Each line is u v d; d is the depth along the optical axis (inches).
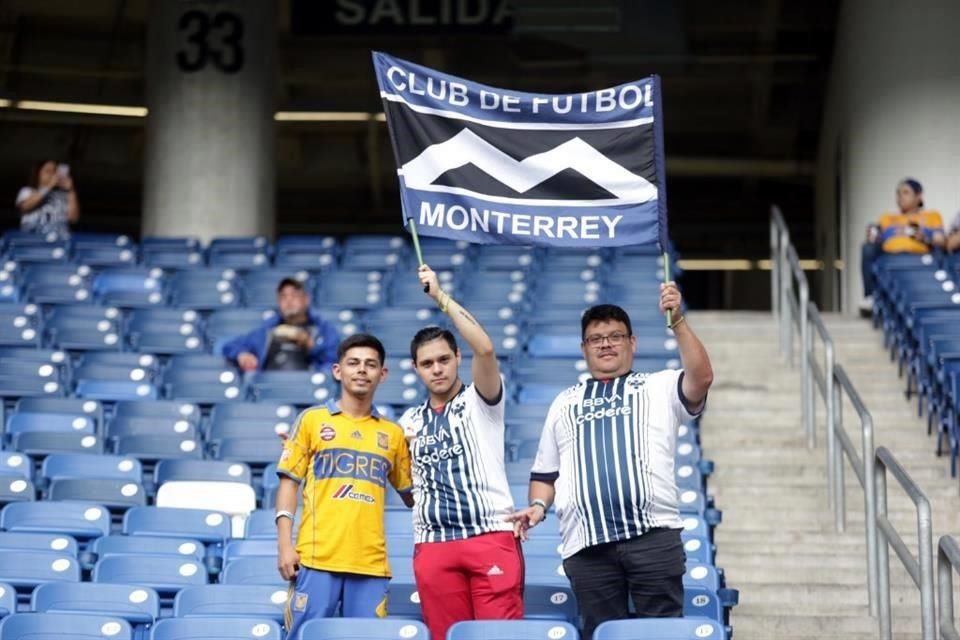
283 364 420.8
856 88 603.8
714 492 364.2
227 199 633.6
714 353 466.6
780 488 366.9
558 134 252.7
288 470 238.5
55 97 856.3
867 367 451.5
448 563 236.4
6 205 924.6
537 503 241.9
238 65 640.4
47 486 315.6
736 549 330.0
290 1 741.3
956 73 569.3
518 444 348.2
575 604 252.1
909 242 497.4
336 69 851.4
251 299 512.4
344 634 219.9
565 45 810.8
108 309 466.6
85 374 409.1
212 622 227.3
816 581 317.7
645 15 778.2
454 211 250.5
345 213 956.6
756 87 826.2
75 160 903.7
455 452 237.8
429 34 741.9
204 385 399.9
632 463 236.4
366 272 527.8
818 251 802.8
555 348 441.4
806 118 840.9
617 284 514.6
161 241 588.1
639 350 440.5
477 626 218.4
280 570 233.6
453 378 241.3
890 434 402.6
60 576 256.8
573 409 242.4
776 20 775.7
